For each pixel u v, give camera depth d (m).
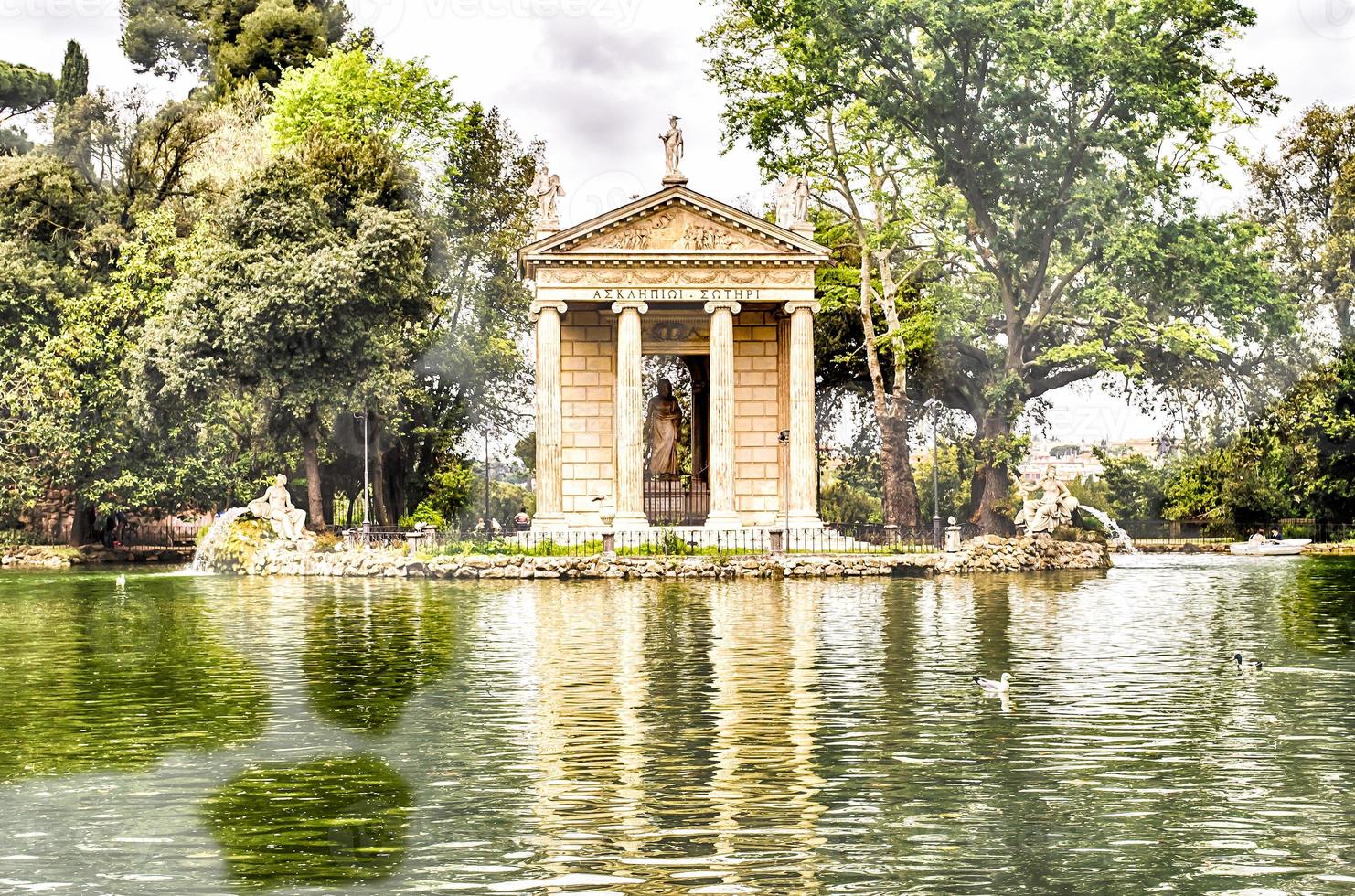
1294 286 125.06
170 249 108.25
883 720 36.16
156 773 31.52
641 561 81.50
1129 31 107.94
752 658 46.72
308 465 106.75
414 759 32.47
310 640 52.66
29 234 111.81
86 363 105.94
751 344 101.75
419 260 106.88
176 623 58.94
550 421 97.69
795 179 102.38
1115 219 110.62
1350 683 41.56
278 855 25.53
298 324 99.38
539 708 38.31
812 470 97.94
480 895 23.31
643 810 28.02
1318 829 26.55
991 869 24.45
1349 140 128.75
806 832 26.53
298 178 104.56
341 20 154.88
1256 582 78.56
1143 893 23.27
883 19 108.00
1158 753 32.41
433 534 94.81
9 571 96.00
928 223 114.75
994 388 113.94
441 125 123.62
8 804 29.05
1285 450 120.56
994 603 65.50
